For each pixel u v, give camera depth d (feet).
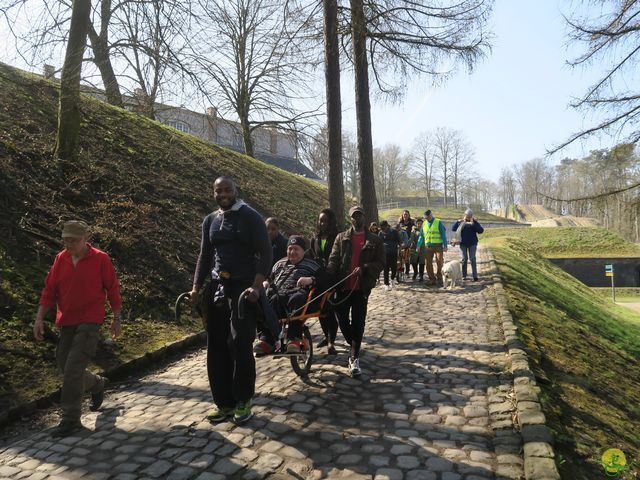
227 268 12.61
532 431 11.62
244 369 12.51
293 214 51.31
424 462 10.61
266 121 81.15
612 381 23.02
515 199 380.78
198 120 44.88
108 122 39.60
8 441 12.43
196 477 10.11
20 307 18.17
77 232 12.98
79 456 11.28
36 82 27.30
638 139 33.19
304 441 11.71
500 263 50.03
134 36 28.63
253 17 74.95
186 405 14.42
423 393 14.85
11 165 25.85
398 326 24.50
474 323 24.31
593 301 66.95
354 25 36.14
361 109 40.09
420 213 236.63
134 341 19.75
